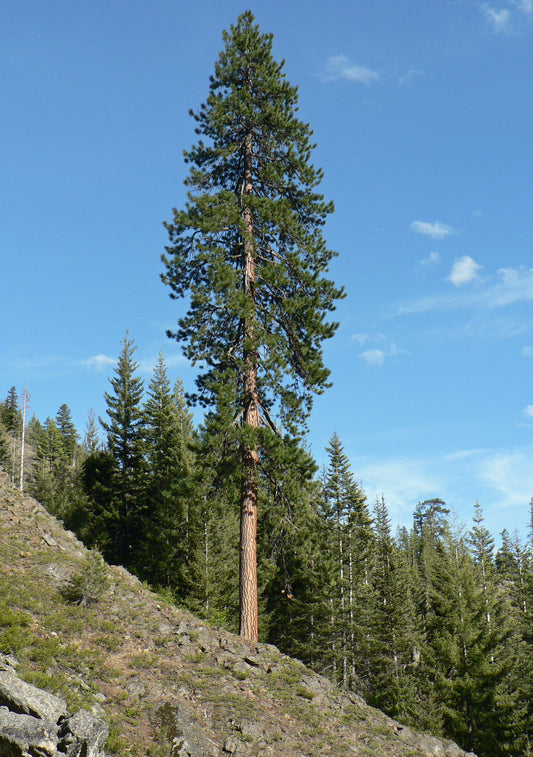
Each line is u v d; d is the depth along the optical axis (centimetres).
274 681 1634
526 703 3603
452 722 3522
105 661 1406
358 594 4459
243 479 2083
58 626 1466
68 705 1124
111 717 1195
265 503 2222
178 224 2219
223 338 2272
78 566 1866
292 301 2158
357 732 1545
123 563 4303
